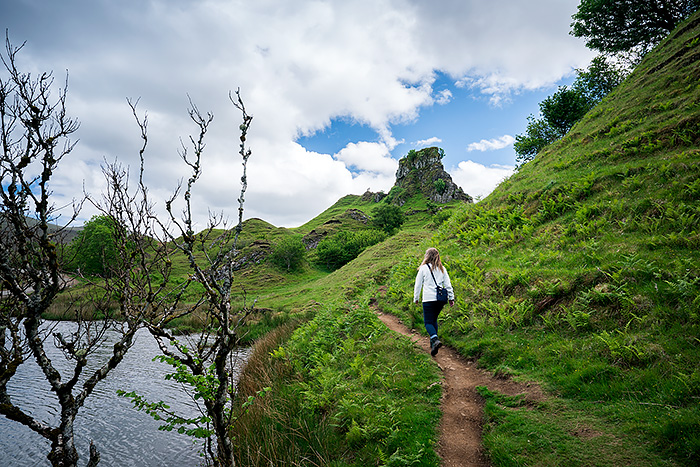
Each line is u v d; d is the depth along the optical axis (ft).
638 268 20.71
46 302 7.22
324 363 23.56
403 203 506.89
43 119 7.52
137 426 32.24
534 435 12.80
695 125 33.88
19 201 7.06
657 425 11.58
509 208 44.01
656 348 15.39
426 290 20.58
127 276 8.34
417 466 12.48
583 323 19.36
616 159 39.34
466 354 21.47
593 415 13.23
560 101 96.12
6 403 6.63
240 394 25.63
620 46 88.43
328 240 290.56
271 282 218.38
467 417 15.24
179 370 10.14
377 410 16.26
